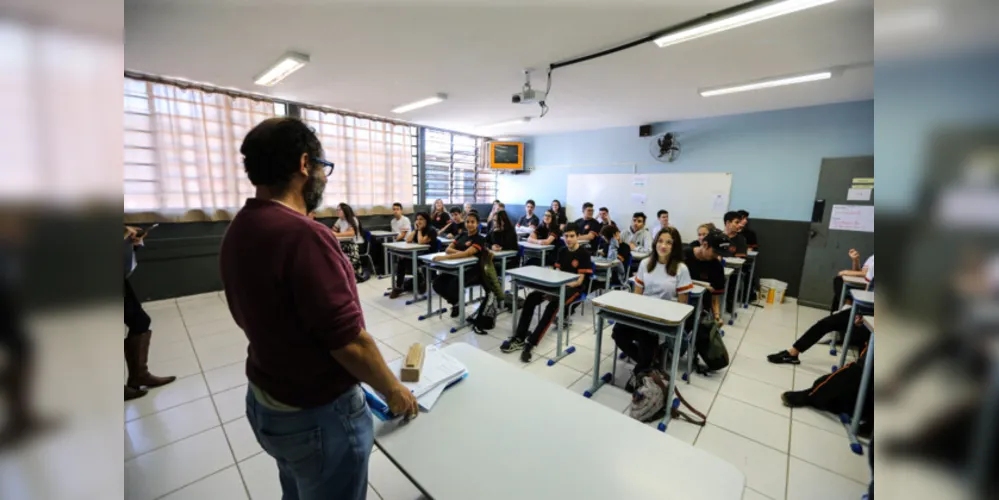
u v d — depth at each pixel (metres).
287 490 1.05
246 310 0.79
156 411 2.13
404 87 3.91
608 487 0.87
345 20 2.40
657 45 2.70
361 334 0.82
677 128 5.47
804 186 4.54
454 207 6.76
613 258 4.12
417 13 2.30
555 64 3.15
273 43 2.77
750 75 3.33
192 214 3.99
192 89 3.82
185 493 1.59
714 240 2.94
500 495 0.84
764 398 2.37
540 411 1.14
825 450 1.90
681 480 0.89
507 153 7.00
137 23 2.44
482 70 3.33
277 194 0.86
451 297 3.63
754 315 4.07
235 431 1.97
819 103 4.30
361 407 0.93
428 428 1.05
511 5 2.21
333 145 5.02
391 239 5.47
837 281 3.62
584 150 6.55
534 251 4.89
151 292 3.92
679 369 2.74
